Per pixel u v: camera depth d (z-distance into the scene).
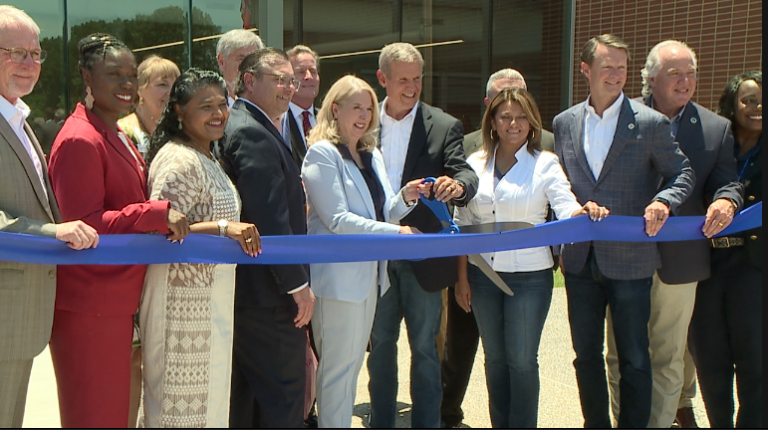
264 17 7.53
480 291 3.88
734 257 4.06
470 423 4.58
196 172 2.97
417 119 4.11
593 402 3.98
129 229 2.85
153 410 3.03
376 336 4.03
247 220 3.24
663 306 4.09
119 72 2.98
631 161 3.83
